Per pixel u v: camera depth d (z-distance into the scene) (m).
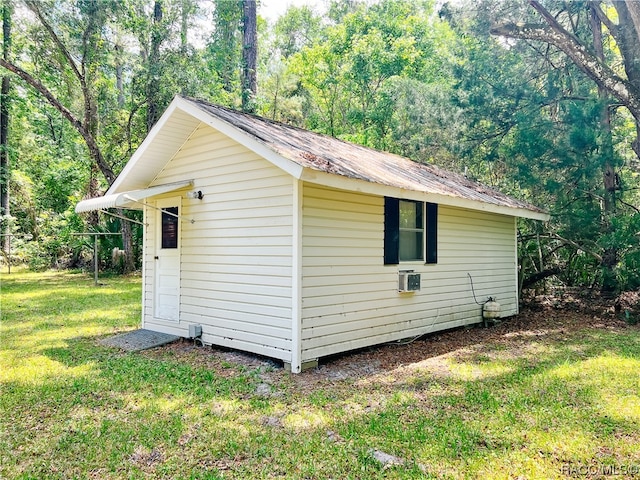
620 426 3.57
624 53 9.66
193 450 3.22
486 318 8.20
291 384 4.70
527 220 10.63
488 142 11.46
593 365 5.40
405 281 6.48
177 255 6.96
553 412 3.87
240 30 18.97
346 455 3.12
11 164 20.39
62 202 21.59
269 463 3.03
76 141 20.38
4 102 18.39
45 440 3.39
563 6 10.40
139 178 7.27
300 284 5.13
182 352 6.07
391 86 18.42
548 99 10.12
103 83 17.28
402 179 6.14
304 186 5.21
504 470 2.90
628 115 11.81
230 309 6.00
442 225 7.44
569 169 9.23
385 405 4.09
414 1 24.09
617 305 9.18
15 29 15.85
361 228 5.96
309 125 22.31
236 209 5.93
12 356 5.82
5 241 19.19
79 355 5.88
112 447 3.27
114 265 18.09
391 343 6.50
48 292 12.45
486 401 4.16
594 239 9.36
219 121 5.46
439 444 3.26
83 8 14.45
